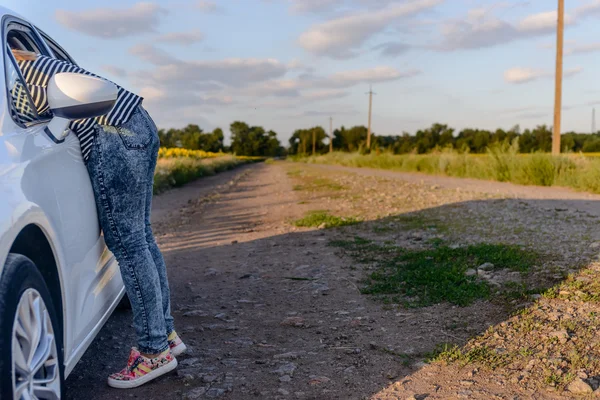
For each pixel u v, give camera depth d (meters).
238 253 6.26
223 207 12.16
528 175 15.80
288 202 12.05
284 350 3.16
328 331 3.46
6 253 1.69
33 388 1.84
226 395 2.57
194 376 2.79
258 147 141.38
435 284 4.26
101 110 2.22
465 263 4.81
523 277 4.25
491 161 18.84
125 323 3.77
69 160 2.43
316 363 2.94
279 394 2.57
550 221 6.98
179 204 13.91
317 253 5.94
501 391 2.50
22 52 2.52
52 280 2.16
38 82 2.44
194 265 5.71
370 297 4.15
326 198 12.28
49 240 2.07
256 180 25.14
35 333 1.84
